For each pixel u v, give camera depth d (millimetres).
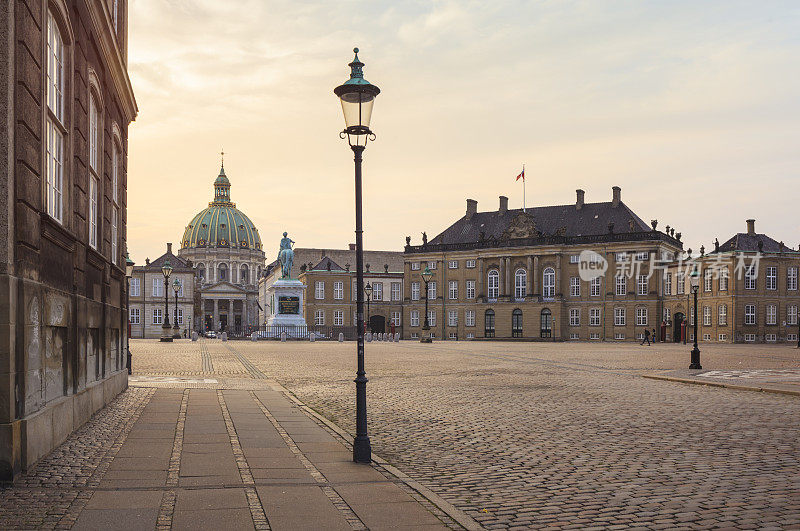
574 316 99500
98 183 16859
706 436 13750
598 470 10719
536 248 101125
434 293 110562
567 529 7754
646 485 9750
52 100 12062
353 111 12023
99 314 16453
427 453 12117
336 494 9141
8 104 9445
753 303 87062
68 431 12711
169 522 7789
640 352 54312
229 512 8219
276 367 33844
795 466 10961
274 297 82625
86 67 14812
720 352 54656
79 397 13742
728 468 10828
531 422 15719
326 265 119688
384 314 119438
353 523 7832
